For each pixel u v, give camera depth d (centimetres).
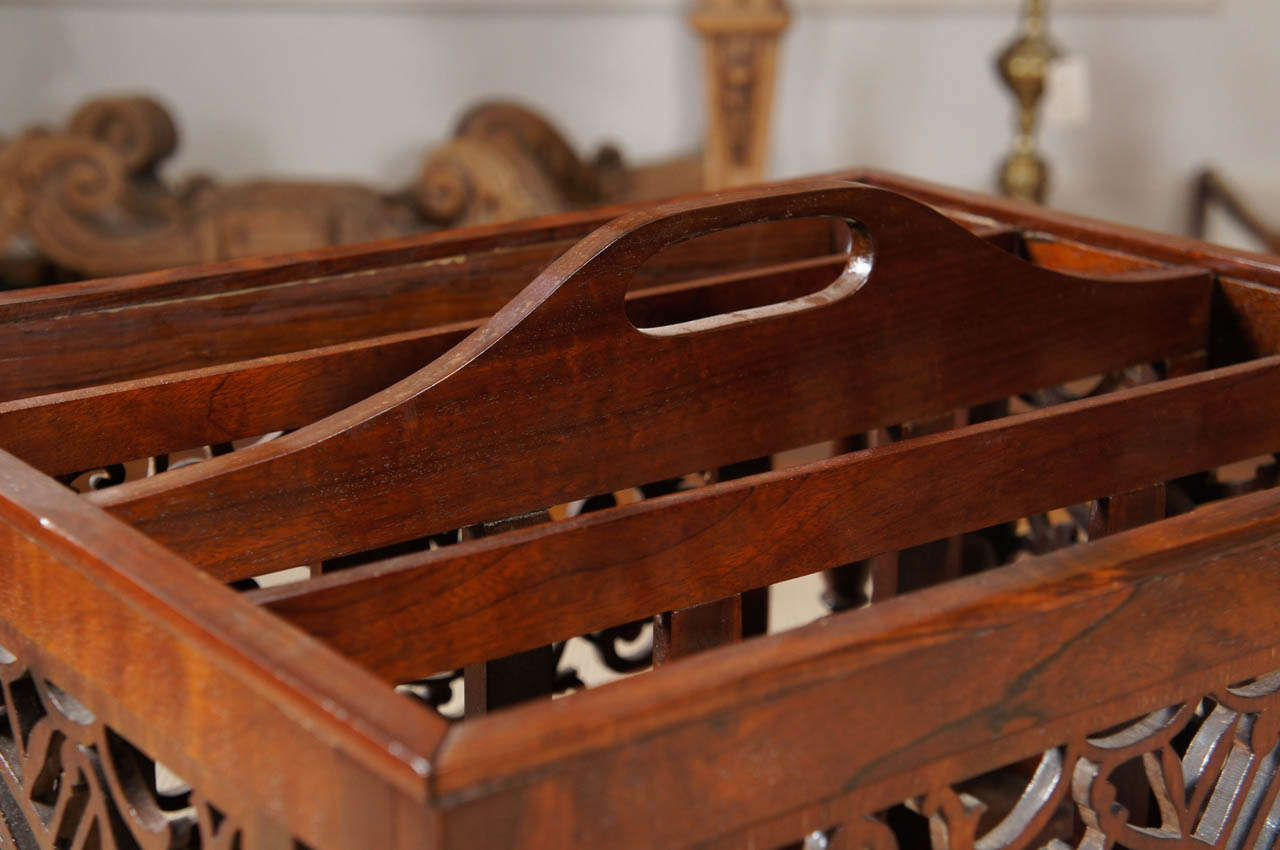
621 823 62
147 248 293
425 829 57
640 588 98
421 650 88
